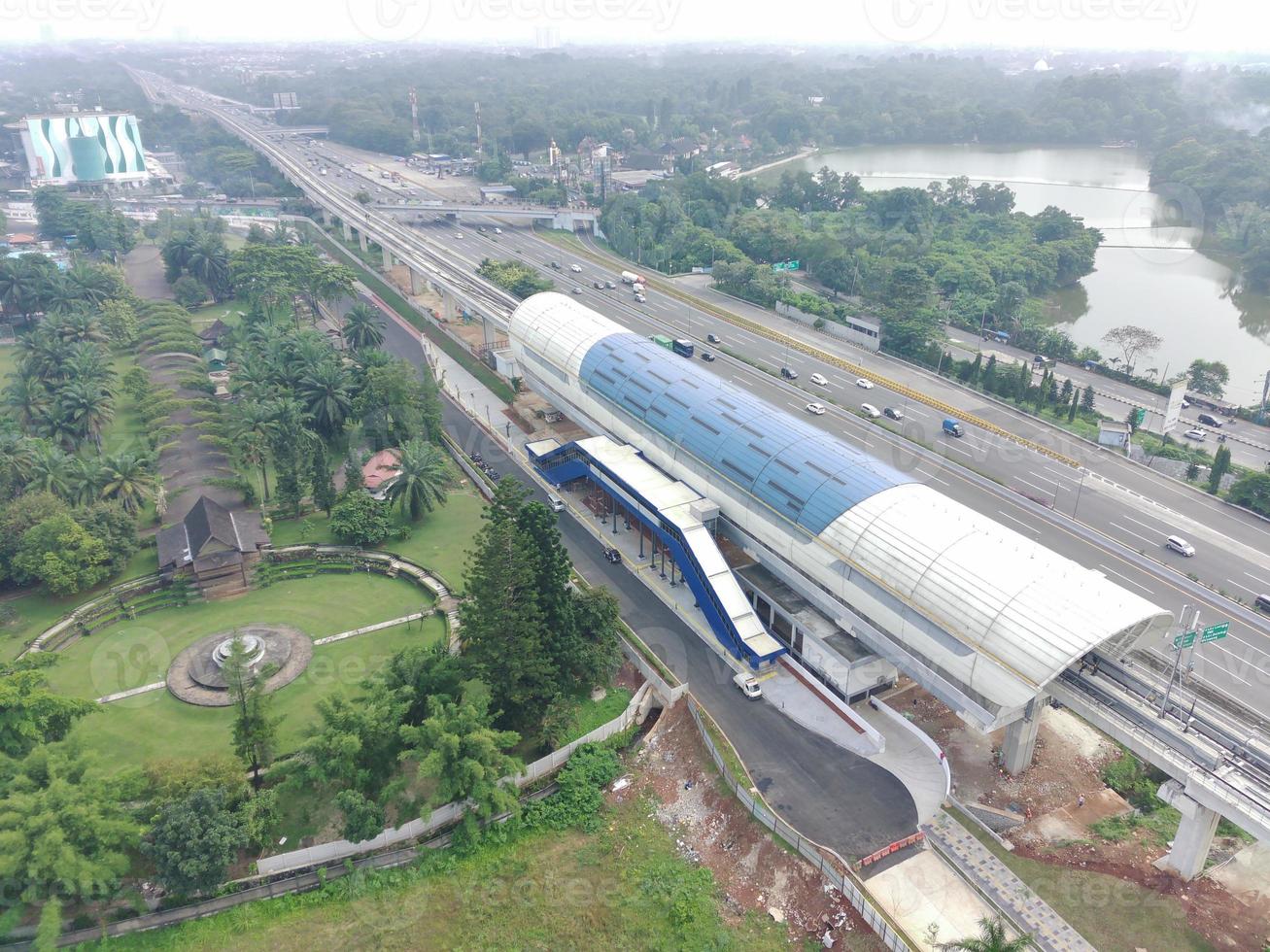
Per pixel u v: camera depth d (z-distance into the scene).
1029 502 134.25
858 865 75.69
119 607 114.44
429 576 120.88
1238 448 157.12
